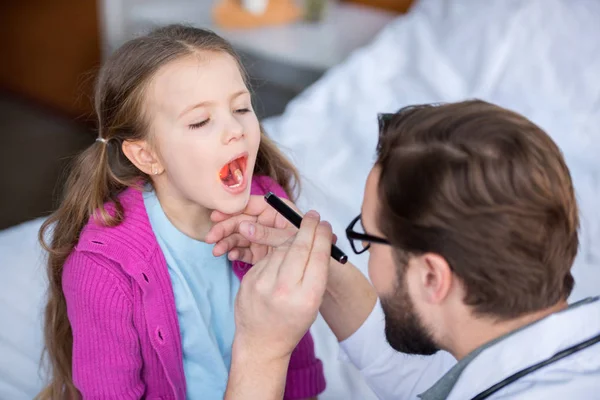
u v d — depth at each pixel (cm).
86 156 98
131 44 93
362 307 102
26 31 356
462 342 76
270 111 308
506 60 212
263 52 263
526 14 213
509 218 63
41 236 102
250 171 93
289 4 299
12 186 292
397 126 70
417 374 101
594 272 146
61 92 358
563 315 73
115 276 93
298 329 75
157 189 99
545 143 64
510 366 72
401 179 67
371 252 76
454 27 226
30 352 132
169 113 88
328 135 209
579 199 165
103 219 95
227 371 105
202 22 290
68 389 114
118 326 94
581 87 199
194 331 101
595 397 69
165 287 97
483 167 63
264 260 80
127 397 99
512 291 67
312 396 116
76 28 334
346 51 266
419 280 73
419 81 224
